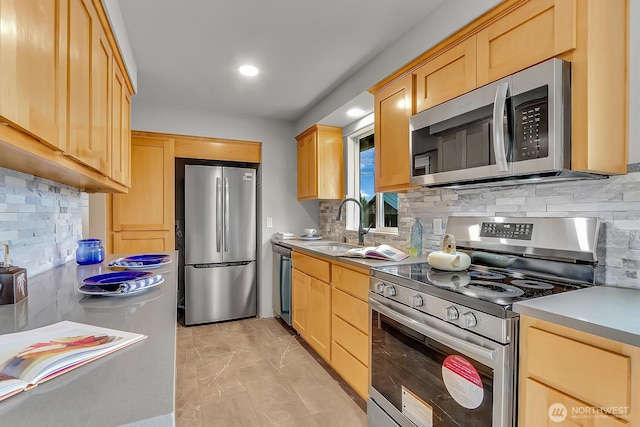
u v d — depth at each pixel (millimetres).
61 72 1012
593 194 1428
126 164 2299
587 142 1219
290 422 1902
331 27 1995
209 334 3258
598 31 1239
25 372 594
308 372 2484
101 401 533
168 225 3387
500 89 1395
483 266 1846
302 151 3754
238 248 3701
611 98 1281
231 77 2703
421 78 1967
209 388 2256
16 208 1433
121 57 1912
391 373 1679
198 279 3521
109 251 3207
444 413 1348
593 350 904
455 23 1685
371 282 1872
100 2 1435
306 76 2686
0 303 1089
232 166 3830
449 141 1679
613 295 1209
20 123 736
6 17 675
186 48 2238
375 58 2359
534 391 1050
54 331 823
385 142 2301
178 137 3441
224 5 1780
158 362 675
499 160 1392
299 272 3012
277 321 3662
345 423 1896
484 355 1145
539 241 1574
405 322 1532
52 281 1471
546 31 1313
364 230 3010
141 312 1018
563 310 1025
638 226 1295
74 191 2230
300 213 3986
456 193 2096
